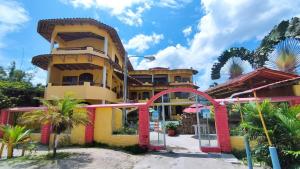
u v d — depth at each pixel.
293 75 11.62
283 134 6.90
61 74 22.50
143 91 36.78
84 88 19.55
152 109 18.06
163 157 10.10
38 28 21.78
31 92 21.72
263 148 7.19
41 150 11.59
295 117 6.96
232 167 8.21
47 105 10.12
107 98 21.17
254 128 6.95
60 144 12.65
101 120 13.02
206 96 11.64
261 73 12.08
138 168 8.35
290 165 6.65
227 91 14.41
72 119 9.80
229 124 12.55
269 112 7.11
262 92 11.34
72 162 8.67
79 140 12.79
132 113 22.42
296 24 13.23
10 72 32.16
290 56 13.30
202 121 17.42
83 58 20.09
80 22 20.91
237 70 20.67
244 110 7.86
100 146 12.34
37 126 14.06
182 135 18.28
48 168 8.00
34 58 20.44
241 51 21.02
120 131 13.66
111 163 8.81
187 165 8.63
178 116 32.16
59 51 20.34
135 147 11.52
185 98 35.19
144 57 19.95
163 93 12.09
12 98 19.39
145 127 12.08
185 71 38.09
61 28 21.30
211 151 11.00
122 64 29.83
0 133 13.84
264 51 15.23
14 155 10.51
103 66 21.09
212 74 22.09
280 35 13.97
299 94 10.70
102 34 22.00
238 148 10.84
